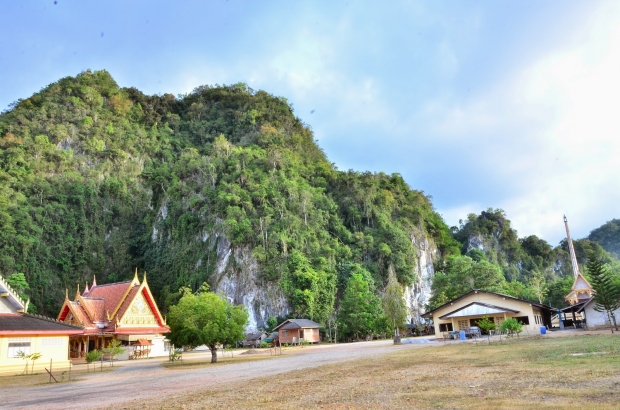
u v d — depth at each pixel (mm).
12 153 155000
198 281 120062
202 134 197375
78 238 147250
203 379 24391
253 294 110938
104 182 163625
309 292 104875
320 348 62750
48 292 132625
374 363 26359
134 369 38000
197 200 136375
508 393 12391
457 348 35094
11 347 40188
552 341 34125
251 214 126312
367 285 102750
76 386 25578
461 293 92312
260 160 151500
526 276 185875
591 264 52969
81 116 185000
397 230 135875
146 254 145500
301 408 12539
